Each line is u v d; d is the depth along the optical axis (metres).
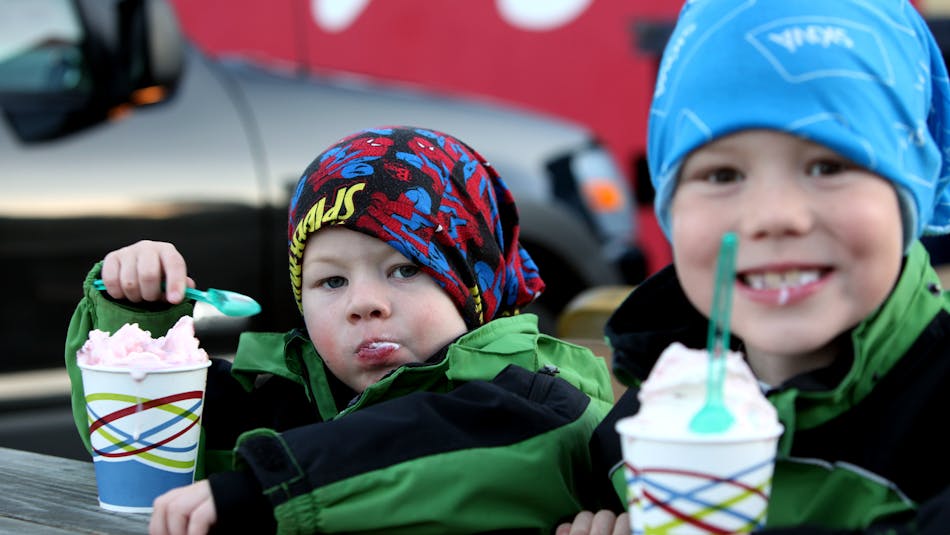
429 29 12.43
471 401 2.99
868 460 2.48
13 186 6.99
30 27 7.39
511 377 3.20
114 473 3.15
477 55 12.58
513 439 2.97
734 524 2.16
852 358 2.57
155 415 3.12
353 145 3.60
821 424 2.54
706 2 2.59
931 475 2.44
